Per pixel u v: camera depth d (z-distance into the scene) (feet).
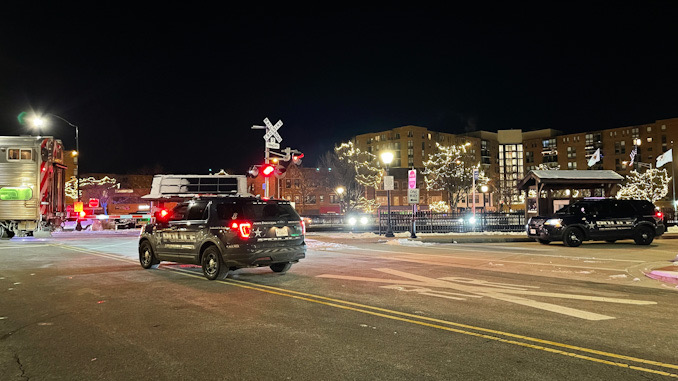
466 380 14.93
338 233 94.63
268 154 72.95
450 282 33.65
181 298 28.53
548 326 21.35
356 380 15.02
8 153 78.89
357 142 388.78
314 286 32.30
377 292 29.91
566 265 43.14
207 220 36.09
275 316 23.68
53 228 84.74
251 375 15.57
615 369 15.81
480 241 74.84
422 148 363.97
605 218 62.90
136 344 19.13
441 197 272.31
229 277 36.58
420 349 18.12
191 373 15.81
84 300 28.17
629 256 50.67
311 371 15.88
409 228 91.45
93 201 127.54
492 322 22.13
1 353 18.19
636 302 26.50
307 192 247.50
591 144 389.19
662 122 347.77
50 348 18.75
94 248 64.90
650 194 210.18
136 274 38.83
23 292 30.99
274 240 35.55
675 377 15.07
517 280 34.47
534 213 84.94
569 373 15.47
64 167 89.61
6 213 78.79
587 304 26.00
